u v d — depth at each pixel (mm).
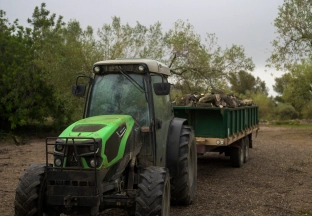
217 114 9875
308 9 19797
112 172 5289
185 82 18266
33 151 15961
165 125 7070
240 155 11773
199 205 7473
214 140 9875
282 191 8641
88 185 4871
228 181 9734
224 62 17938
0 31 22125
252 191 8648
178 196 7133
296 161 13031
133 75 6500
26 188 5086
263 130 27844
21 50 20766
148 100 6359
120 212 6918
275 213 6973
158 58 17781
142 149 6277
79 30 21859
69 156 4984
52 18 25844
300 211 7086
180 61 18094
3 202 7648
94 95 6555
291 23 19953
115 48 17688
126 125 5664
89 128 5219
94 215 4988
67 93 17766
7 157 14156
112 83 6535
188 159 7195
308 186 9148
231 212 7008
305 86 28969
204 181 9742
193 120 10133
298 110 48125
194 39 17969
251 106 13438
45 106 21172
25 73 20203
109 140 5090
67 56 17812
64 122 21750
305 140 20766
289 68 20562
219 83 17656
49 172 4945
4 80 20062
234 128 10766
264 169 11469
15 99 20188
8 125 23578
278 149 16562
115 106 6418
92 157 4918
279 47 20422
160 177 5379
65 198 4871
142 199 5156
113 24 18000
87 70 17828
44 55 19141
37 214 5117
